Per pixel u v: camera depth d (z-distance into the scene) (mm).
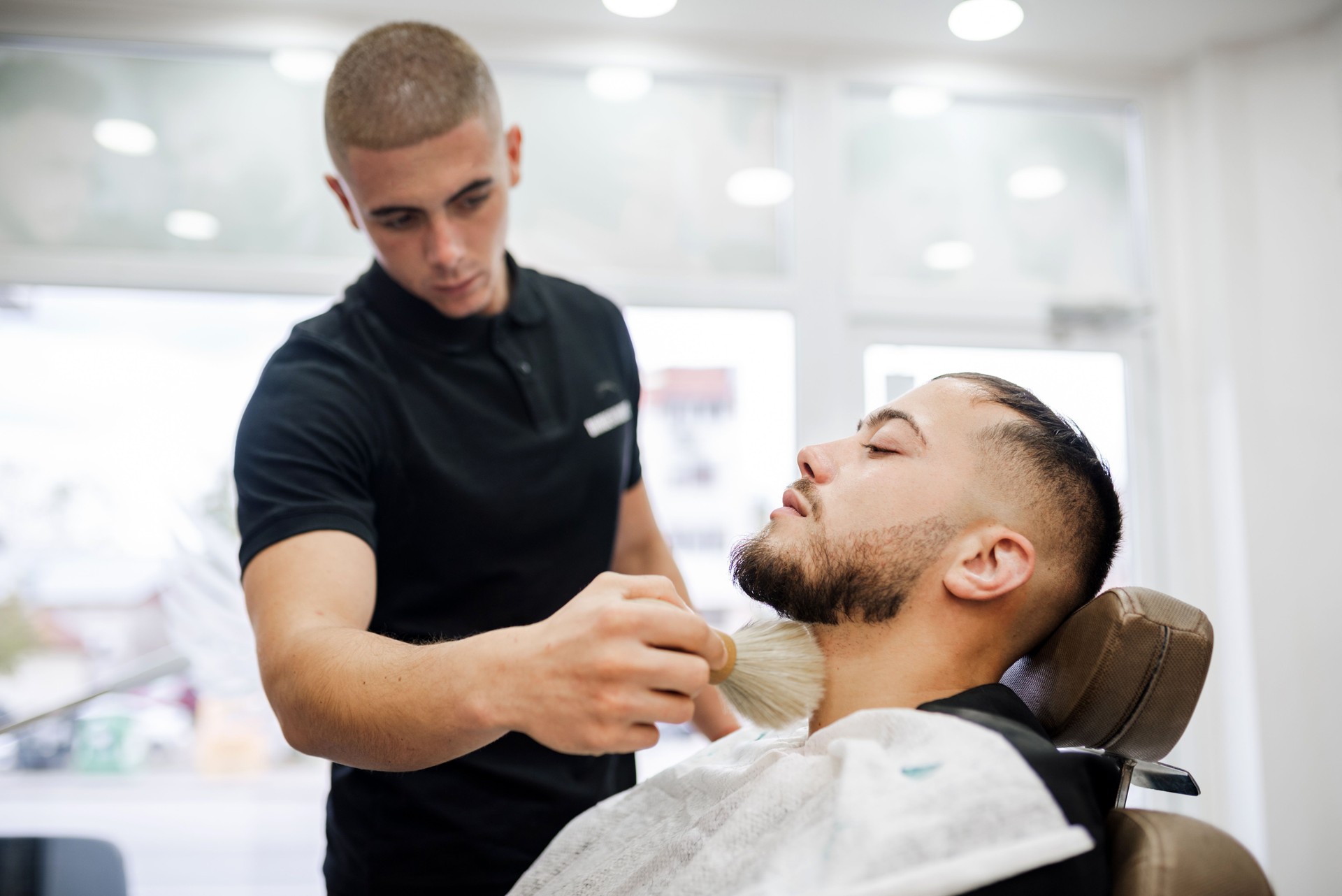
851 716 858
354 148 1118
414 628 1259
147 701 2410
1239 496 2758
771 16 2689
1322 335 2754
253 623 1024
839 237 2816
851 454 1010
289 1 2574
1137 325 2963
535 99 2762
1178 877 701
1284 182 2812
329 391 1189
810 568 947
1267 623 2713
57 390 2455
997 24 2689
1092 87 2979
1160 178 3004
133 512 2447
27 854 1629
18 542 2395
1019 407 998
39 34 2545
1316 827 2637
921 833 688
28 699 2373
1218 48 2873
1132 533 2928
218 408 2520
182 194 2572
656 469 2713
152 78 2590
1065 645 904
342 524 1071
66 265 2471
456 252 1180
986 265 2930
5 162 2521
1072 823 723
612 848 999
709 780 977
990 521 942
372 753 807
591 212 2770
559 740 699
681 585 1570
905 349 2861
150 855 2395
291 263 2562
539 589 1291
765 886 743
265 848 2447
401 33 1174
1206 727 2824
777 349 2799
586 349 1414
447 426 1255
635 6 2562
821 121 2844
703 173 2828
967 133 2953
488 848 1210
